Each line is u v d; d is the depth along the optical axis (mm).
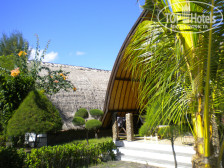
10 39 16781
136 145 10453
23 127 6926
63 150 7562
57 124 7797
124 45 9633
